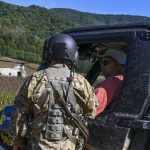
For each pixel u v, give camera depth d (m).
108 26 3.73
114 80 3.70
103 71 4.00
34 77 3.38
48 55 3.48
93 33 3.81
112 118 3.45
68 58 3.43
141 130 3.35
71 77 3.39
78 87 3.38
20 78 30.16
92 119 3.51
